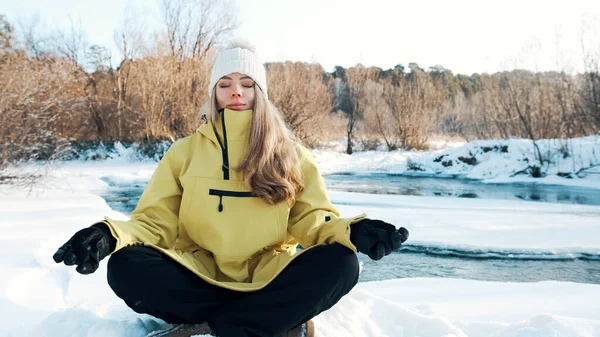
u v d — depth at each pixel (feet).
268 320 4.77
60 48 66.13
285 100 63.98
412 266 12.88
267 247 5.94
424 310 7.36
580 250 14.23
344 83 93.86
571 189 37.17
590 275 12.04
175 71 61.98
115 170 45.98
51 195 23.81
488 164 49.11
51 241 11.77
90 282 8.78
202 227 5.72
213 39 65.82
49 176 25.94
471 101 86.94
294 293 4.85
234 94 6.06
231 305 4.94
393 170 53.78
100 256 4.45
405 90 78.43
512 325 6.23
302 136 66.85
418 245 14.89
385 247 4.56
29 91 25.14
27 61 29.68
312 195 5.98
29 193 23.13
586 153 46.03
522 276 11.98
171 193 5.88
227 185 5.71
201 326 5.21
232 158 5.81
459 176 48.65
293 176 5.89
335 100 92.32
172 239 5.83
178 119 61.41
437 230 16.76
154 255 5.05
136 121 61.98
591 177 42.83
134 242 5.07
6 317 6.46
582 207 24.43
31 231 13.35
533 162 47.06
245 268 5.89
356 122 80.89
